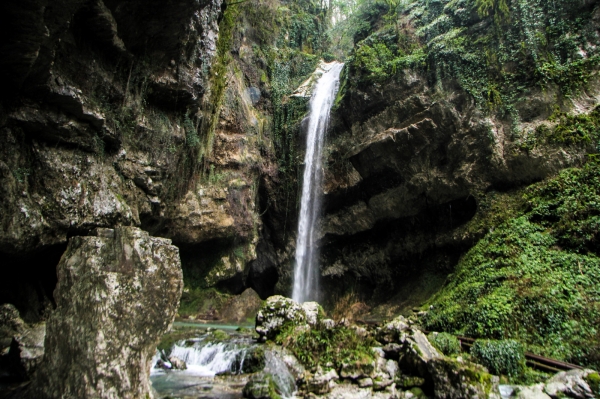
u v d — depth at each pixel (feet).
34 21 19.10
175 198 45.29
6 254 24.79
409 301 44.32
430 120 43.52
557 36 38.01
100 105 30.19
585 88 35.45
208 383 21.24
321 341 22.77
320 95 60.64
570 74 36.17
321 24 79.36
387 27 53.16
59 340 12.93
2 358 21.16
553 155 34.53
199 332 33.71
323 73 67.51
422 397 18.63
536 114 37.35
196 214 47.39
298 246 59.47
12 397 14.61
